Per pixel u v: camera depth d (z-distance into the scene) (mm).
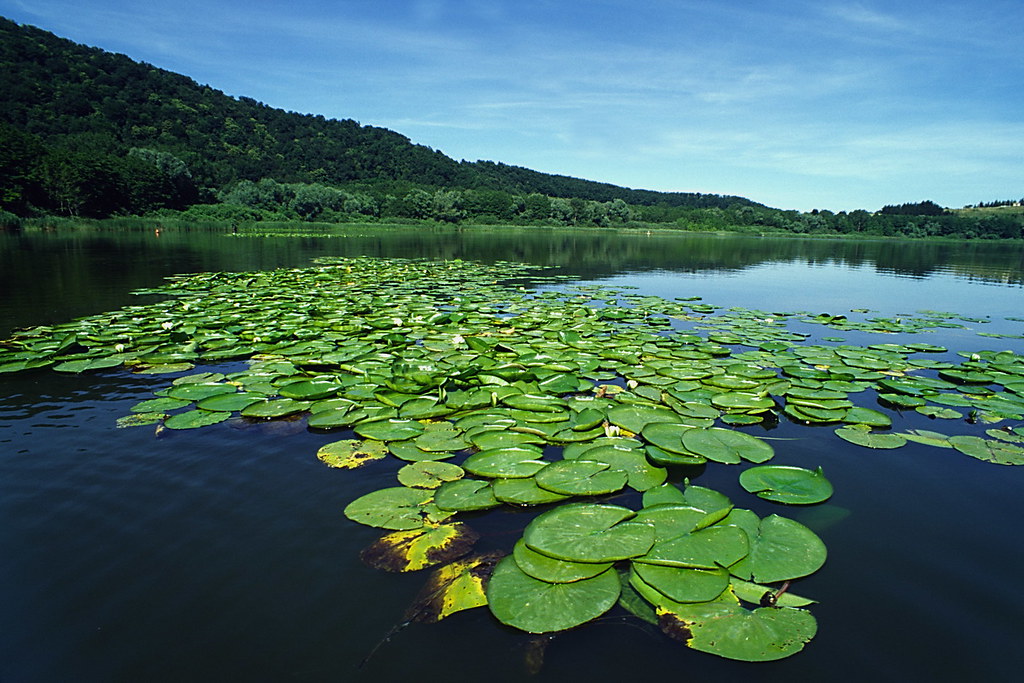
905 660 2555
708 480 4277
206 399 5727
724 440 4836
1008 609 2900
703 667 2496
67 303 11422
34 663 2480
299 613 2801
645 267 24938
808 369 7277
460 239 44562
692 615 2770
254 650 2570
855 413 5691
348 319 10125
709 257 32312
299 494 3945
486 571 3107
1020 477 4387
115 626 2703
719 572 3045
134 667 2465
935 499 4047
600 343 8648
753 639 2615
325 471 4293
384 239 41094
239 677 2418
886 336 10078
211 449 4648
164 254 23375
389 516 3625
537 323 10344
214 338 8336
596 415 5316
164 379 6523
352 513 3664
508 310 11828
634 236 61250
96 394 5953
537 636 2660
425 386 6031
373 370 6820
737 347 8812
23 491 3912
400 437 4859
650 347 8391
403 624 2732
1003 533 3611
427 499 3854
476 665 2494
